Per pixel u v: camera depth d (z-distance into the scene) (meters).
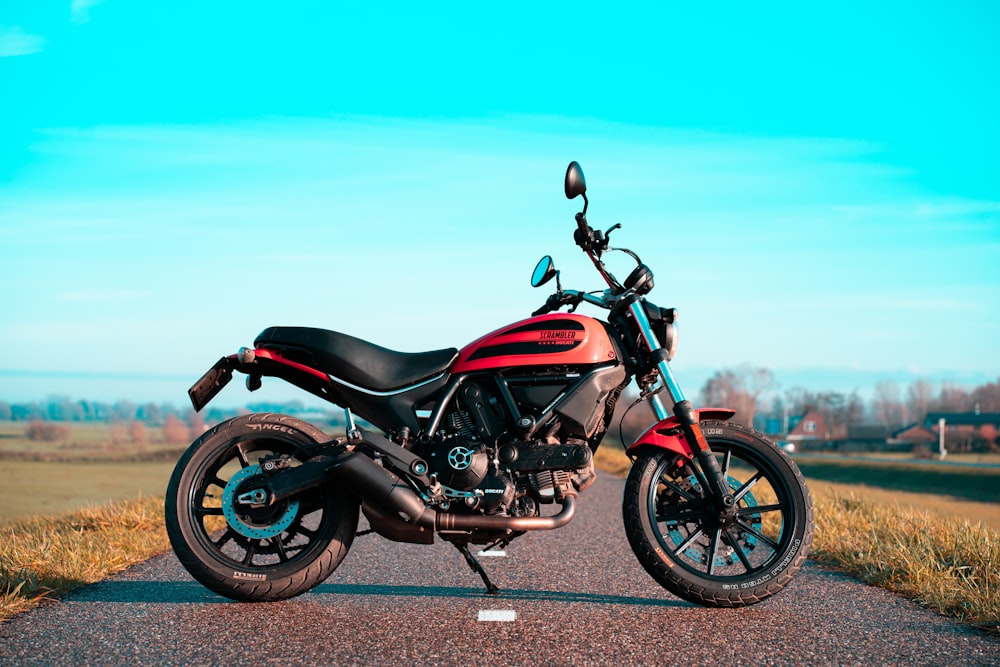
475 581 4.71
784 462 4.20
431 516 3.95
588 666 3.12
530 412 4.17
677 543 4.35
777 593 4.37
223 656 3.22
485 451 4.06
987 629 3.63
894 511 7.39
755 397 96.31
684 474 4.42
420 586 4.57
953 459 98.00
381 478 3.94
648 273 4.35
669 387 4.23
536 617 3.85
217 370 4.23
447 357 4.25
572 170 4.21
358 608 4.02
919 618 3.85
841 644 3.42
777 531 6.46
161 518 6.96
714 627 3.69
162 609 3.96
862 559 5.01
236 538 4.16
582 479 4.10
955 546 5.18
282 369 4.27
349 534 4.16
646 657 3.23
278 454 4.18
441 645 3.38
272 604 4.08
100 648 3.32
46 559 4.80
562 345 4.16
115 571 4.94
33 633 3.53
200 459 4.18
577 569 5.09
